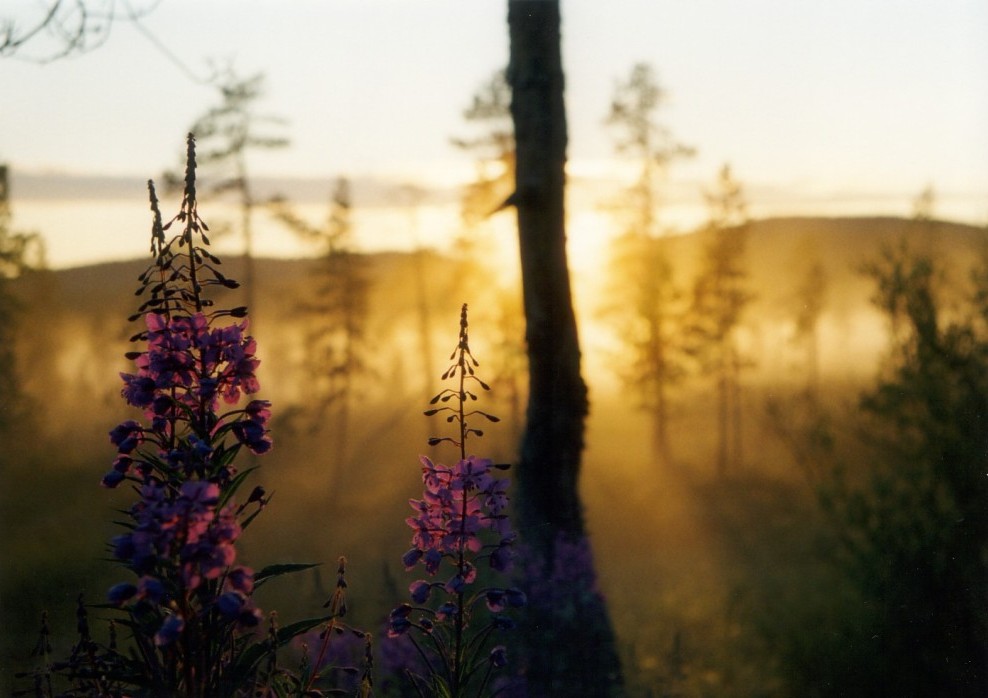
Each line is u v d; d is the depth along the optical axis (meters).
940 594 7.95
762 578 13.34
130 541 3.05
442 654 4.17
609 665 7.45
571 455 9.73
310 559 23.58
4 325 36.69
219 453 3.40
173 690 3.28
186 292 3.50
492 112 34.84
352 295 45.16
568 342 10.05
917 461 8.18
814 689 7.90
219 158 38.38
